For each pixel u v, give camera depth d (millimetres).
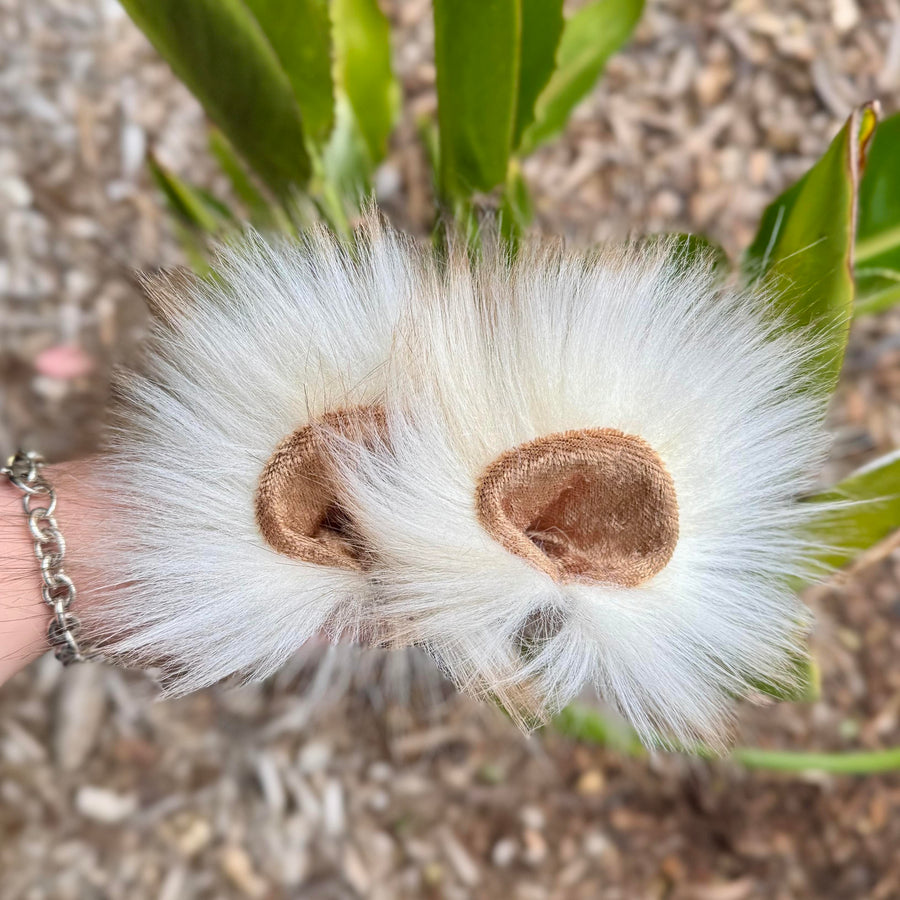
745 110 464
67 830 435
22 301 442
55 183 448
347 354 223
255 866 439
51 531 238
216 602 230
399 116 453
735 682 236
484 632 221
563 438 219
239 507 227
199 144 456
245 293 229
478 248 238
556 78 336
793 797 440
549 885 443
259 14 240
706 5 466
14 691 435
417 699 437
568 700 228
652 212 457
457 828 448
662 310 225
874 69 462
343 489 218
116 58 456
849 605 439
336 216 274
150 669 249
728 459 226
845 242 208
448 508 218
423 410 216
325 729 446
